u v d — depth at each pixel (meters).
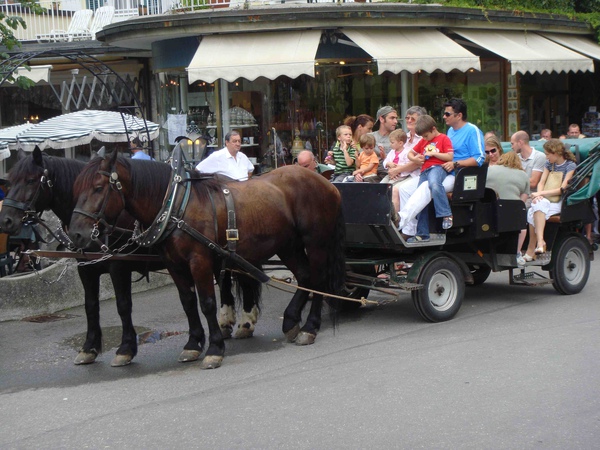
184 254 6.88
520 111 16.86
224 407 5.86
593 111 17.95
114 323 9.05
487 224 8.47
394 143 8.70
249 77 12.15
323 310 9.16
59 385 6.69
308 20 12.74
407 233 7.96
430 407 5.65
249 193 7.27
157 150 15.30
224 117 13.94
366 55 13.61
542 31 15.82
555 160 9.34
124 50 15.65
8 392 6.55
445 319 8.30
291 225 7.54
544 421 5.30
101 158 6.56
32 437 5.45
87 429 5.55
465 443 4.98
